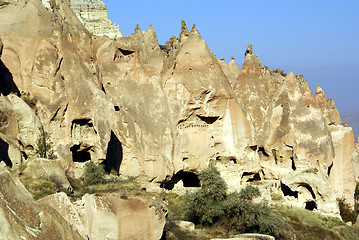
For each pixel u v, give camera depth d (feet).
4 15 156.87
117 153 167.22
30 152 144.15
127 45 181.98
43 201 119.96
